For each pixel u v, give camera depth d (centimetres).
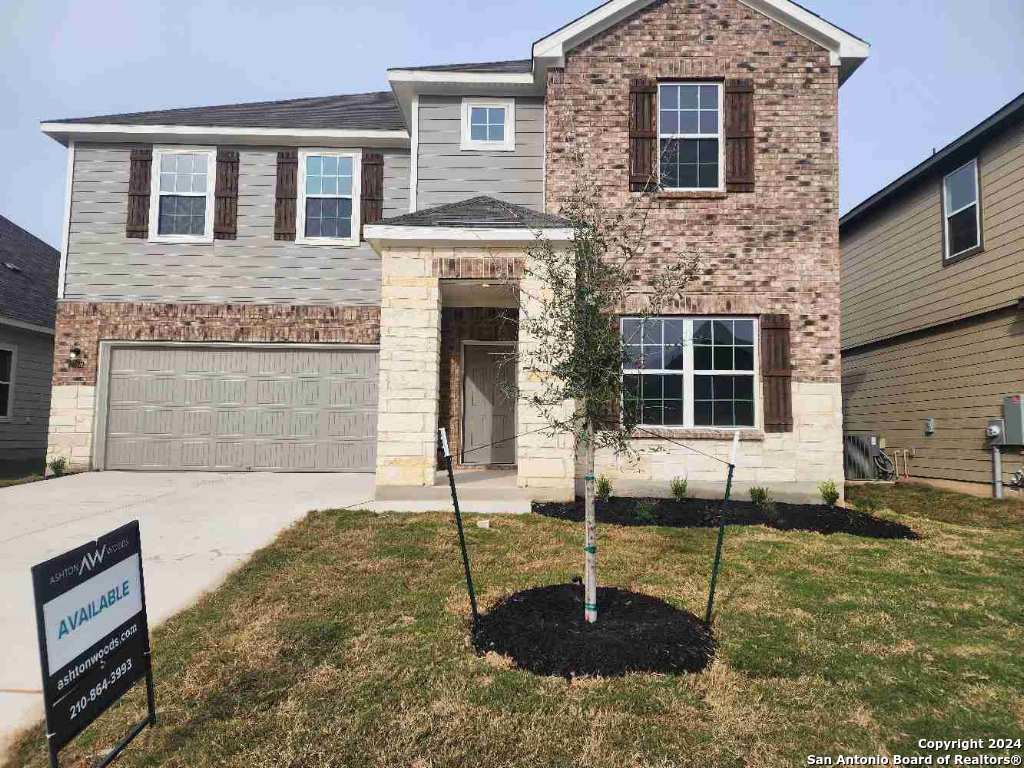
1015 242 984
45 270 1634
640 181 922
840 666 373
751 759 285
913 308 1248
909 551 616
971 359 1080
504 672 358
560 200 919
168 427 1115
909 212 1266
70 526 678
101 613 275
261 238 1148
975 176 1076
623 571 534
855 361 1484
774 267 905
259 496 841
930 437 1188
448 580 506
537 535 638
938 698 339
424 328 804
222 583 504
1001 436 1001
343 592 479
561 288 450
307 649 385
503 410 1062
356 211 1159
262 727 305
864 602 474
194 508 760
